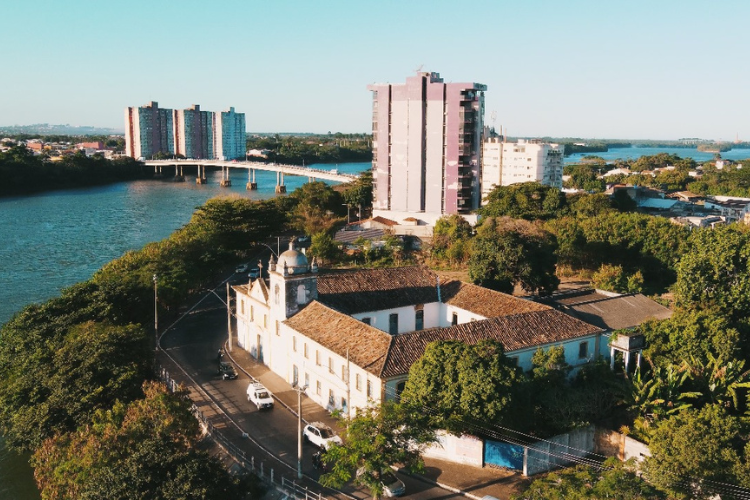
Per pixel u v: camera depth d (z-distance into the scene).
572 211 133.62
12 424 55.50
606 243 108.25
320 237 118.69
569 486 35.94
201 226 124.25
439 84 158.62
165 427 43.69
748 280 69.75
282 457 48.44
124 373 54.03
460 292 69.75
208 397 59.50
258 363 68.81
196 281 94.25
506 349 54.38
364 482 40.00
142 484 36.62
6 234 152.00
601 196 134.25
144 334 61.50
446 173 162.12
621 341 57.41
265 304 67.25
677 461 37.84
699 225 139.12
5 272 115.56
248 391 59.16
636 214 115.56
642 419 47.16
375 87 165.25
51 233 155.00
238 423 54.16
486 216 135.12
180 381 63.16
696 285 70.81
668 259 104.62
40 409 51.94
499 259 82.00
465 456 47.16
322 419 54.75
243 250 132.62
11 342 66.81
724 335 57.38
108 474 37.41
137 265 91.00
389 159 166.75
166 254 96.00
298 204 169.50
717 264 70.56
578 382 54.16
